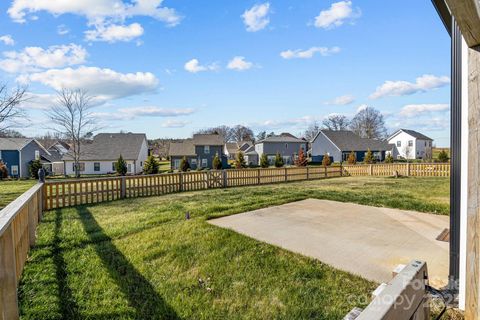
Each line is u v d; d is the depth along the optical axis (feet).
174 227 15.89
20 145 95.66
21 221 11.00
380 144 129.39
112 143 108.68
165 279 9.91
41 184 20.13
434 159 116.67
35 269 10.75
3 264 6.97
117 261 11.43
